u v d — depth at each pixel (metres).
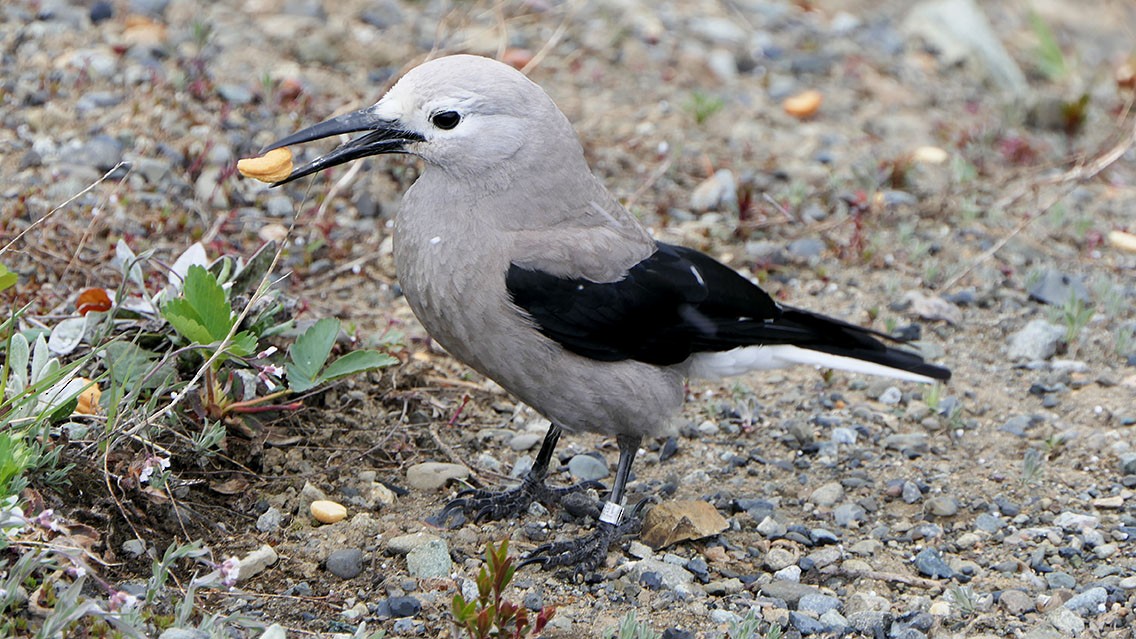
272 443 9.52
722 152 15.35
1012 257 13.84
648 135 15.50
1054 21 21.05
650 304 9.14
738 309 9.64
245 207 12.67
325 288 11.97
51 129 12.95
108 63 14.08
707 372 9.96
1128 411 11.12
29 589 7.19
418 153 8.84
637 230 9.55
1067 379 11.66
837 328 10.09
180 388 8.98
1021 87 18.34
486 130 8.75
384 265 12.46
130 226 11.72
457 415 10.30
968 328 12.55
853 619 8.33
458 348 9.12
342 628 7.80
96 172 12.37
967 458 10.52
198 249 9.91
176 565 8.12
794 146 15.74
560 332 8.86
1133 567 9.03
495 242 8.81
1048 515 9.70
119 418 8.27
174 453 8.83
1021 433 10.85
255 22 16.06
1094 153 16.31
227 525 8.69
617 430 9.37
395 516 9.17
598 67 16.88
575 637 8.01
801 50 18.38
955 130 16.53
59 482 7.86
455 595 7.11
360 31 16.36
